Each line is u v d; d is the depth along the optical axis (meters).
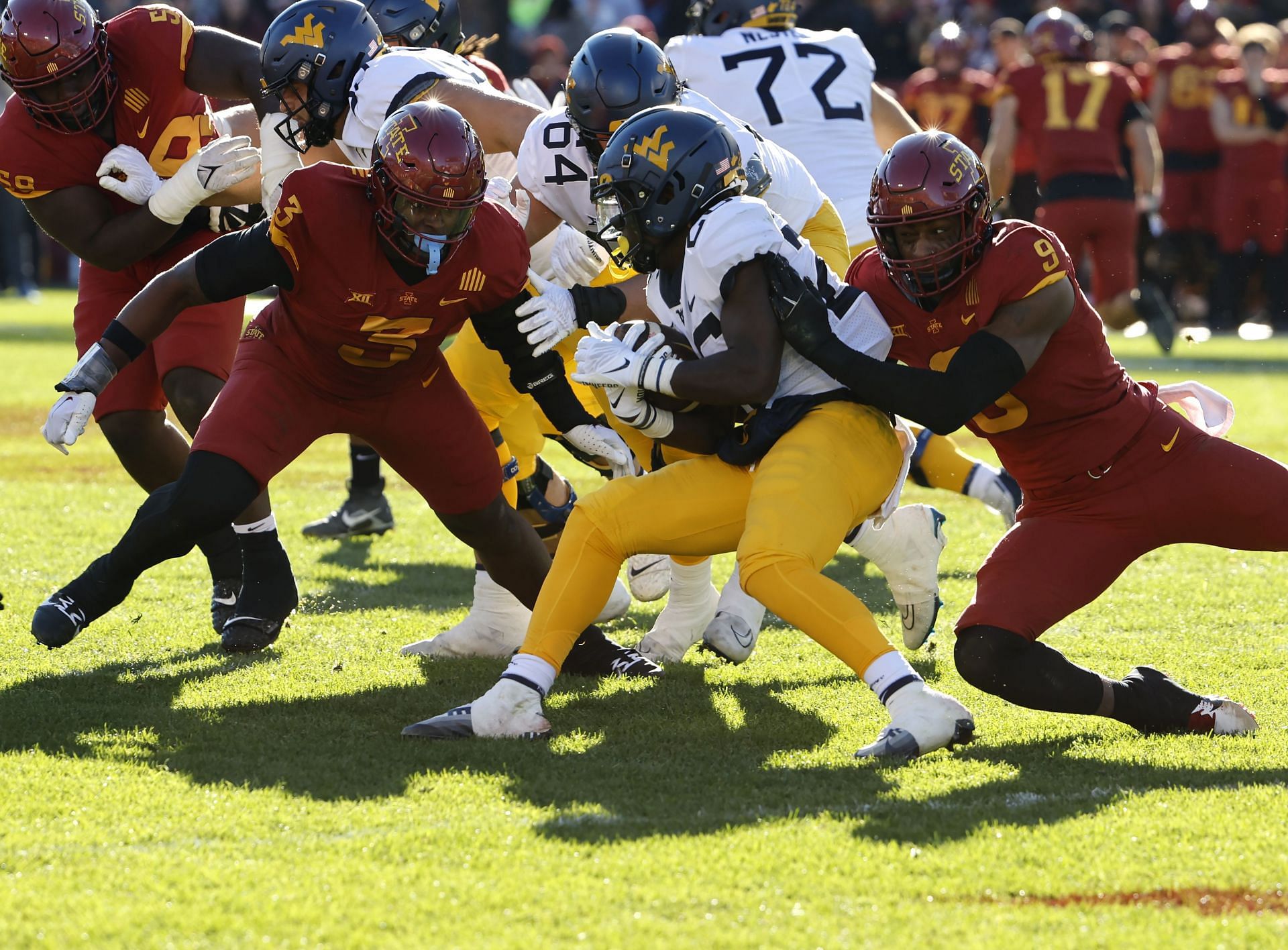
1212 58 48.69
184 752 12.51
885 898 9.76
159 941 9.09
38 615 13.69
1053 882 9.98
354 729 13.27
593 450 14.33
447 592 19.11
